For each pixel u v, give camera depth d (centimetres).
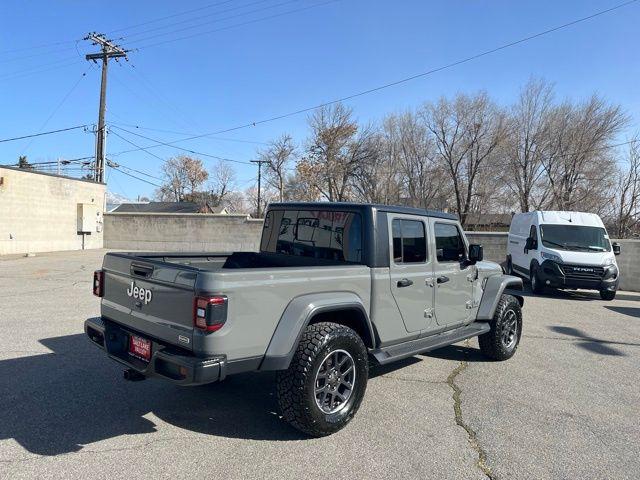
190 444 358
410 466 337
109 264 432
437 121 4366
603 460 356
